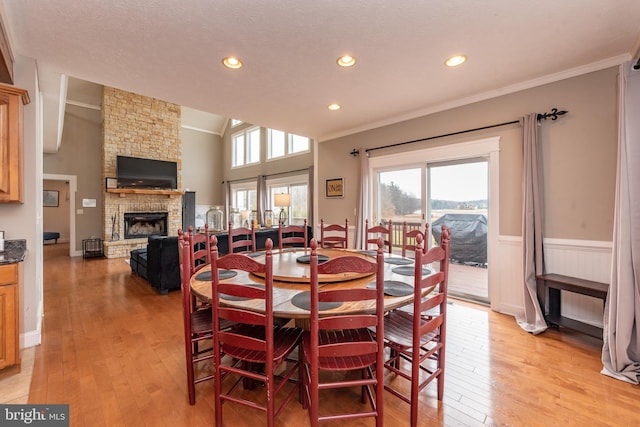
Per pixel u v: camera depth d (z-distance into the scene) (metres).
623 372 1.94
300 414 1.64
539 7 1.79
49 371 2.03
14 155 2.15
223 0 1.70
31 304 2.38
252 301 1.56
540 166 2.81
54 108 3.64
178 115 7.70
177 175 7.59
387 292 1.66
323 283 1.85
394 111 3.70
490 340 2.50
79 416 1.60
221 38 2.09
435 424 1.55
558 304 2.70
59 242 9.20
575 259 2.66
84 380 1.93
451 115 3.44
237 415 1.64
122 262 5.96
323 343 1.57
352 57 2.37
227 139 9.97
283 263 2.33
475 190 3.43
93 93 6.88
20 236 2.32
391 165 4.07
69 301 3.54
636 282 1.94
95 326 2.80
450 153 3.45
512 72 2.66
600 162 2.52
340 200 4.82
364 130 4.41
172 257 3.86
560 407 1.67
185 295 1.70
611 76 2.45
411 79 2.79
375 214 4.40
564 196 2.71
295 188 7.54
